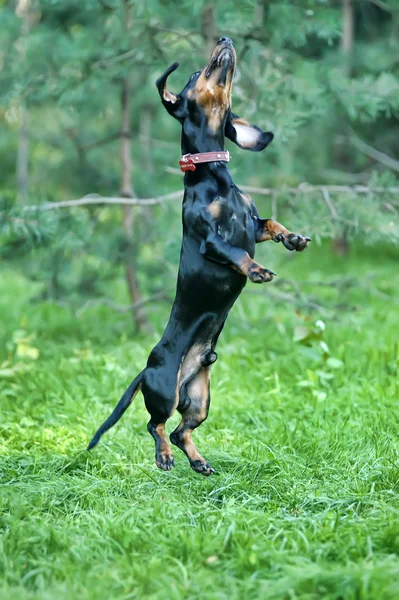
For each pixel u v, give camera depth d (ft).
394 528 18.57
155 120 58.59
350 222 36.68
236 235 19.99
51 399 32.78
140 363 36.96
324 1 37.78
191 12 38.11
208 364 21.61
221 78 19.98
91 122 61.11
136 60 39.55
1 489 22.13
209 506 21.80
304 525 19.93
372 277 44.37
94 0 39.29
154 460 25.70
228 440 27.45
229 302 20.77
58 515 21.24
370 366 34.96
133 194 44.75
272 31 37.40
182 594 16.47
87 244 43.32
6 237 44.52
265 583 16.61
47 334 46.14
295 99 37.32
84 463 25.20
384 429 27.37
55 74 40.27
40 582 17.15
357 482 22.63
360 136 76.84
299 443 26.50
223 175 20.15
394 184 38.19
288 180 69.72
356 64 53.01
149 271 44.83
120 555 18.33
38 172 56.59
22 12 55.72
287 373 35.65
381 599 15.71
